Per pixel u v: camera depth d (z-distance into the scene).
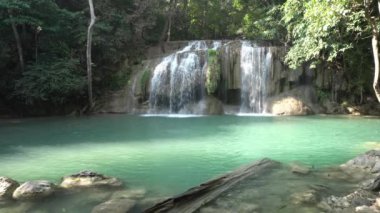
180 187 8.26
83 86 20.95
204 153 11.55
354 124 17.19
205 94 21.78
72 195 7.52
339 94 21.75
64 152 11.73
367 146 12.45
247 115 20.75
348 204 6.75
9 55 20.27
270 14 23.89
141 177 9.02
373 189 7.41
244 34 29.23
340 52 20.55
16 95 20.17
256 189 7.68
